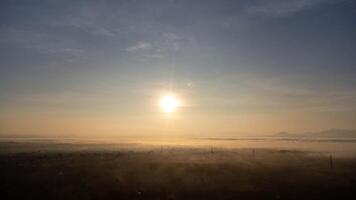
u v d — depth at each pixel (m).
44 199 25.06
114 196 26.67
